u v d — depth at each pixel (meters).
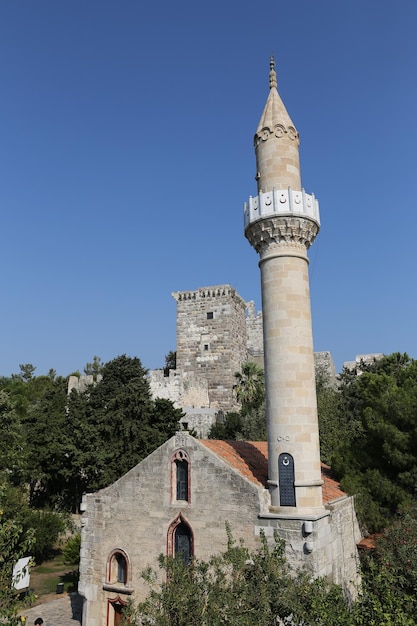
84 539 27.31
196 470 24.45
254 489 22.86
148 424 55.84
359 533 29.55
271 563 16.50
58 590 35.28
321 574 21.53
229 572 22.08
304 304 25.00
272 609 15.63
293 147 27.14
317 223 26.20
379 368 58.38
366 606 15.98
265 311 25.28
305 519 21.50
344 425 53.97
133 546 25.67
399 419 31.12
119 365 66.81
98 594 26.28
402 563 18.70
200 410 75.44
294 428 23.27
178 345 88.25
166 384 73.25
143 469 26.12
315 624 14.82
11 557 17.42
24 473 46.91
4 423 46.72
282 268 25.12
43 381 124.38
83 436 53.28
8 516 39.75
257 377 81.44
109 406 55.66
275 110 27.50
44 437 55.53
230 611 14.56
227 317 86.56
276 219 25.16
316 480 23.00
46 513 45.47
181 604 15.39
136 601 24.97
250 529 22.59
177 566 17.31
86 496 27.73
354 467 32.25
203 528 23.73
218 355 85.75
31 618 30.45
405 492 29.34
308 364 24.30
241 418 67.62
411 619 14.28
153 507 25.44
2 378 80.12
